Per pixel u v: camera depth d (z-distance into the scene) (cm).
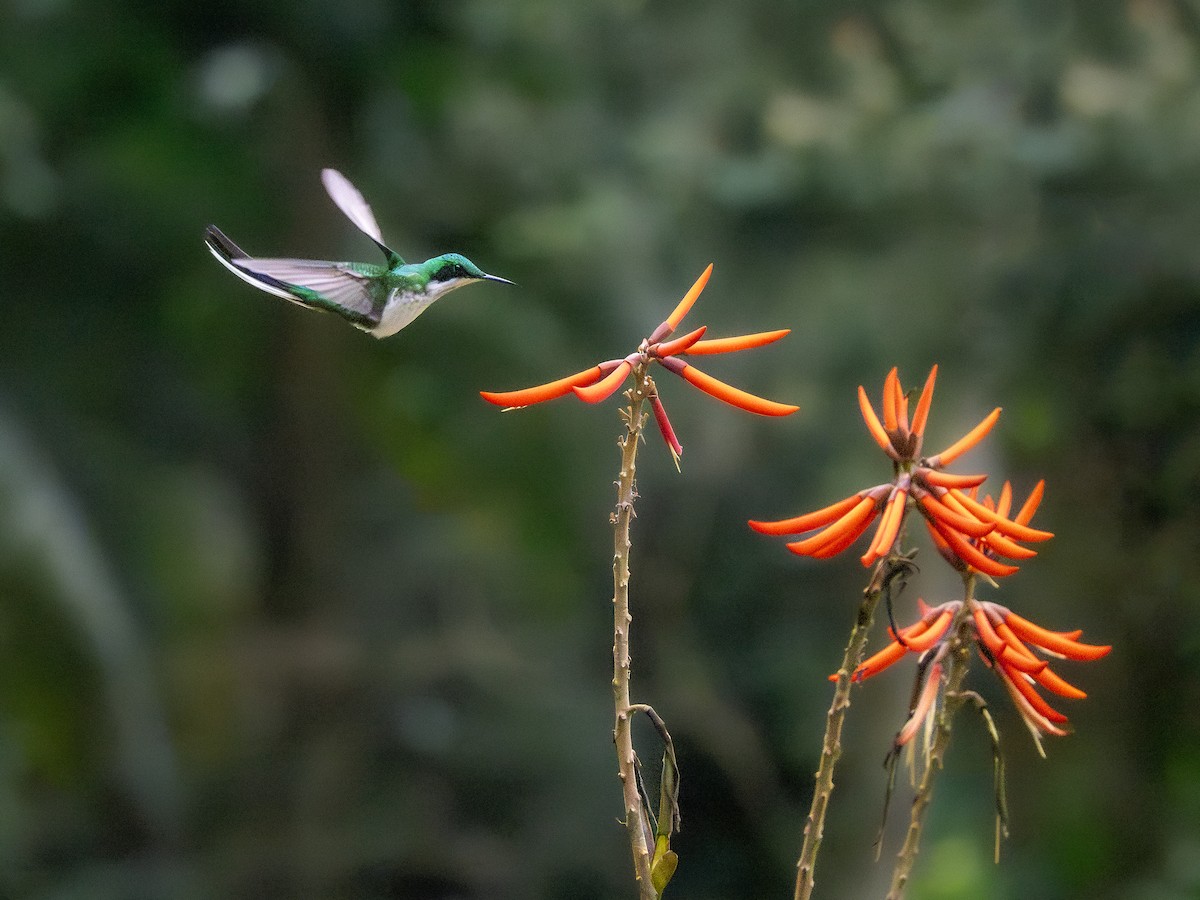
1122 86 1027
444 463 1404
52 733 1226
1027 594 1153
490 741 1306
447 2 1241
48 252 1312
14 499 1190
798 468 1320
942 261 1132
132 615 1297
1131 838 1199
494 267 1304
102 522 1331
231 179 1296
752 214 1201
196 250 1318
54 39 1220
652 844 252
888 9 1130
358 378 1365
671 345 256
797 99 1132
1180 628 1138
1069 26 1049
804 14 1177
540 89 1306
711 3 1249
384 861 1268
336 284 346
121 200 1297
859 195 1118
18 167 1167
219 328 1378
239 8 1209
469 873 1274
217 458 1453
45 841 1218
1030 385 1120
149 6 1212
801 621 1395
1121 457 1115
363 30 1214
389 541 1397
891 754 254
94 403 1397
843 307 1178
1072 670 1201
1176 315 1047
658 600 1369
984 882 1190
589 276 1264
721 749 1349
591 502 1363
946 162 1075
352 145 1288
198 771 1277
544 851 1293
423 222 1337
